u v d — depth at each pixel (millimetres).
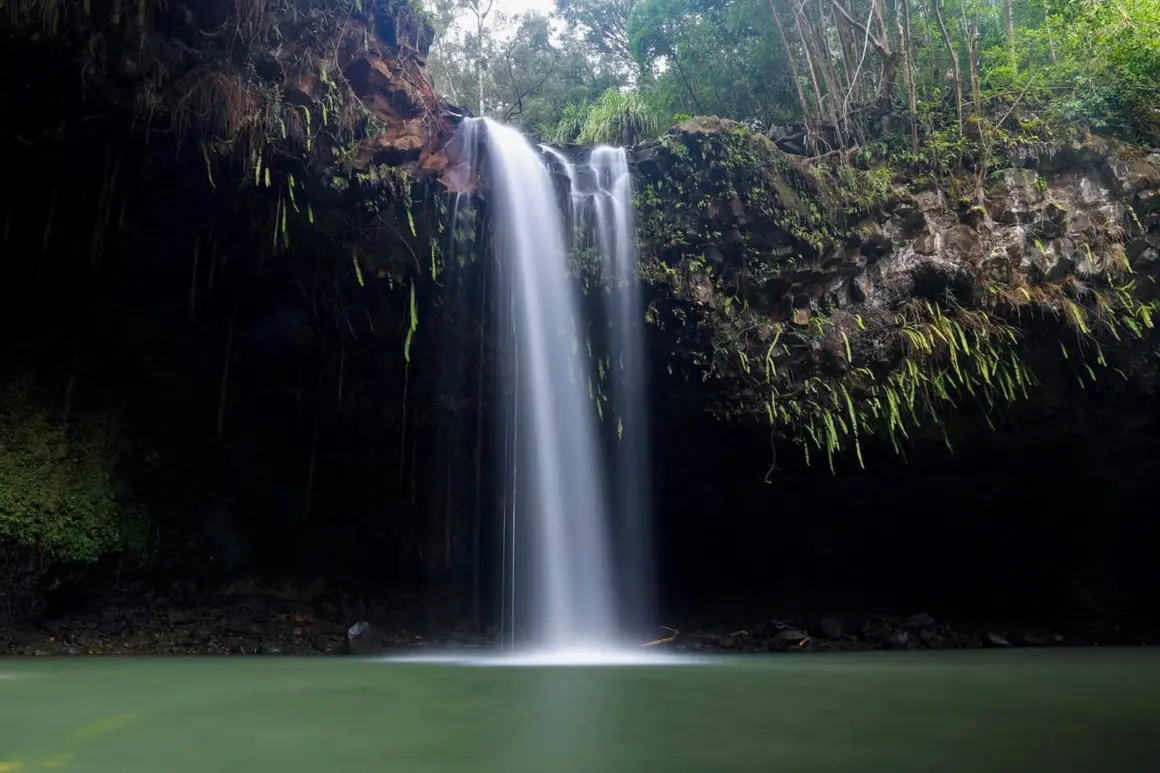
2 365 9281
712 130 9492
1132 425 10516
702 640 10547
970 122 10406
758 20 14008
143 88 7363
